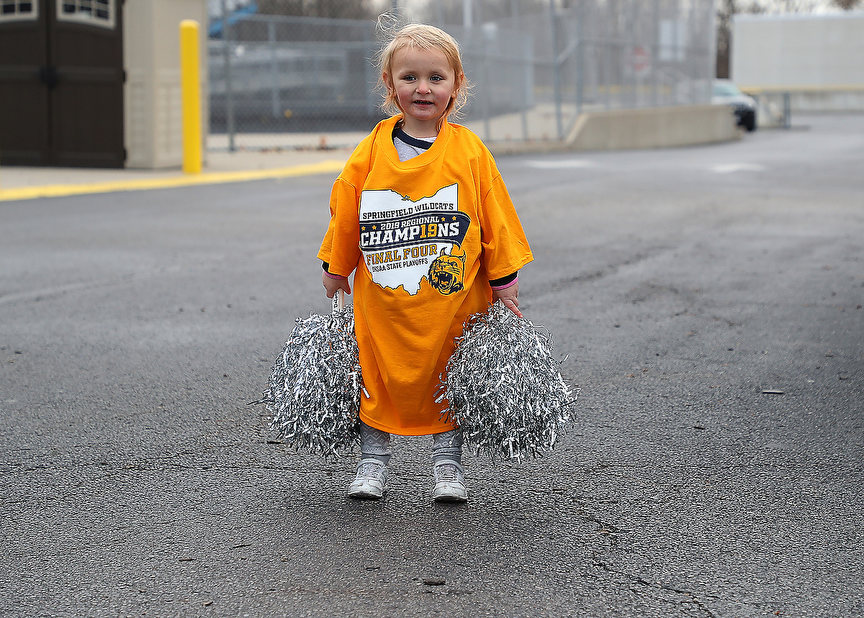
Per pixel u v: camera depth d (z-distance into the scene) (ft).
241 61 79.30
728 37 207.31
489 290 11.39
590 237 31.58
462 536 10.72
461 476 11.66
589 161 60.90
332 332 11.48
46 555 10.28
